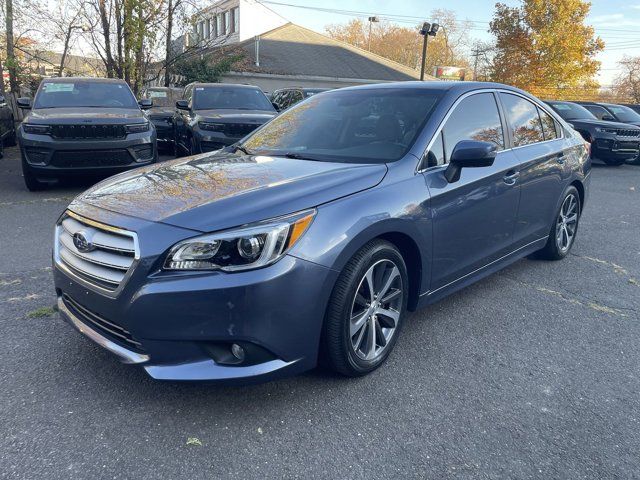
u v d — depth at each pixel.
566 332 3.62
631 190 9.98
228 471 2.21
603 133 13.41
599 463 2.32
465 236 3.48
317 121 3.85
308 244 2.49
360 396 2.77
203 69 21.75
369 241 2.79
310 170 3.03
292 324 2.46
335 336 2.67
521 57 33.72
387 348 3.05
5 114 12.39
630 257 5.42
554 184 4.54
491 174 3.64
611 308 4.05
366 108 3.74
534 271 4.87
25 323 3.49
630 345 3.45
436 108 3.48
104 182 3.27
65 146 7.34
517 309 3.98
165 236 2.38
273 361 2.49
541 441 2.45
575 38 32.31
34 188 7.89
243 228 2.38
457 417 2.62
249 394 2.76
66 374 2.90
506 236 3.99
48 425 2.46
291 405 2.67
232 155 3.67
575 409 2.71
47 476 2.14
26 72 18.11
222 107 10.33
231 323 2.35
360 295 2.81
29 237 5.52
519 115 4.29
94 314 2.62
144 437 2.40
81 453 2.28
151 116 12.73
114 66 16.75
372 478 2.19
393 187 2.96
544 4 32.41
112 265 2.48
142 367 2.45
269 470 2.22
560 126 4.91
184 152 11.18
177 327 2.35
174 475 2.17
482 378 2.99
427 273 3.22
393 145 3.31
